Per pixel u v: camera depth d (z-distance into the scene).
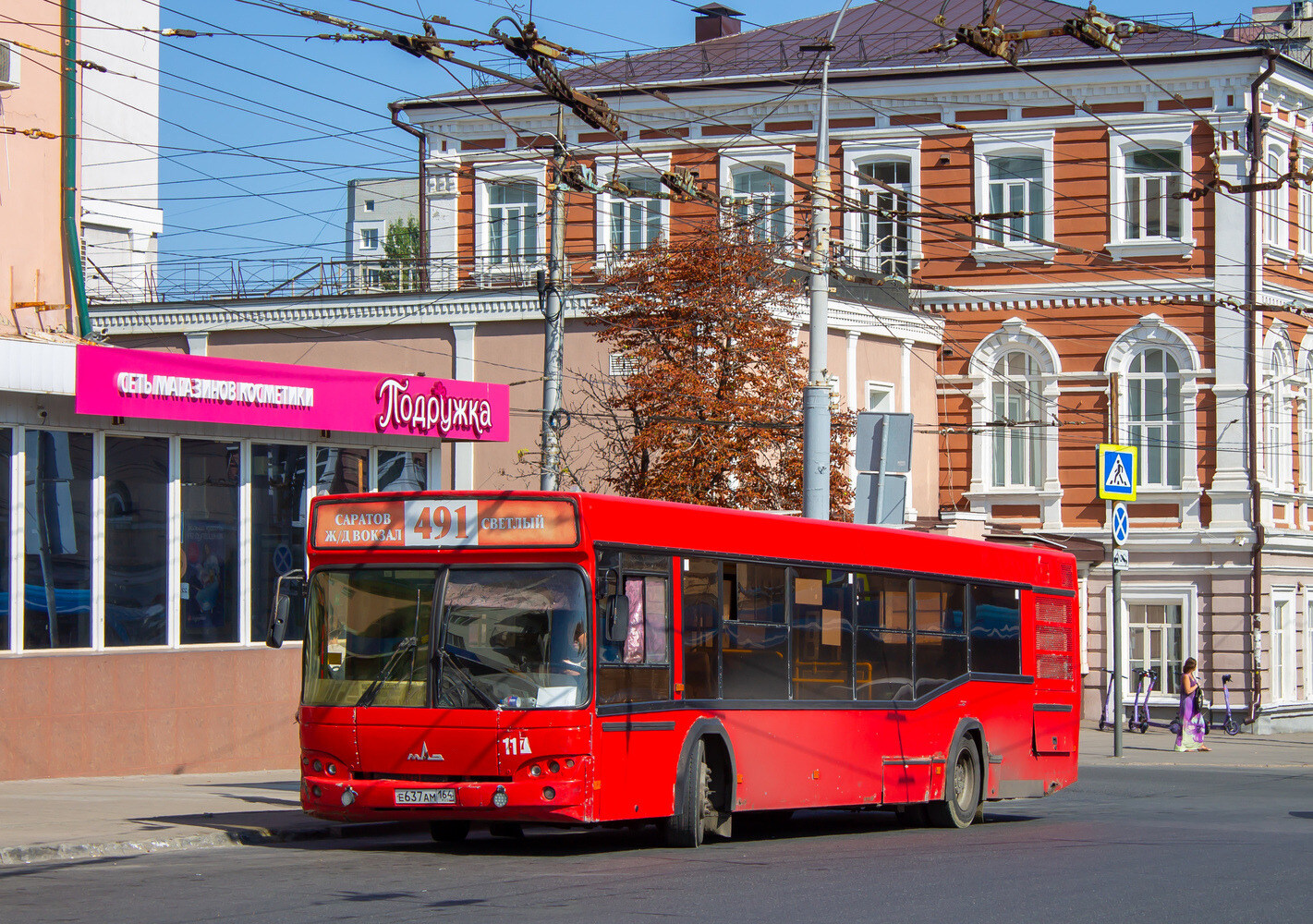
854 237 37.59
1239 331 35.28
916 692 16.58
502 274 36.25
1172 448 35.81
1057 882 11.53
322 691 12.95
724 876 11.57
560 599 12.48
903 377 35.47
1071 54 36.25
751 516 14.45
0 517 18.06
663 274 25.38
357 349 32.72
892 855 13.47
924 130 37.19
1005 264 36.78
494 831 15.17
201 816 15.08
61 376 18.16
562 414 20.17
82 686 18.77
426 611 12.75
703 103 37.97
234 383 20.14
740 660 14.16
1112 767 27.36
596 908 9.73
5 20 19.66
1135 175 36.16
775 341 25.25
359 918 9.23
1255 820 17.81
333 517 13.20
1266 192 35.84
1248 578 34.88
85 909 9.57
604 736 12.43
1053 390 36.47
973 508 36.94
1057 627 19.69
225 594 20.81
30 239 19.97
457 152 39.03
